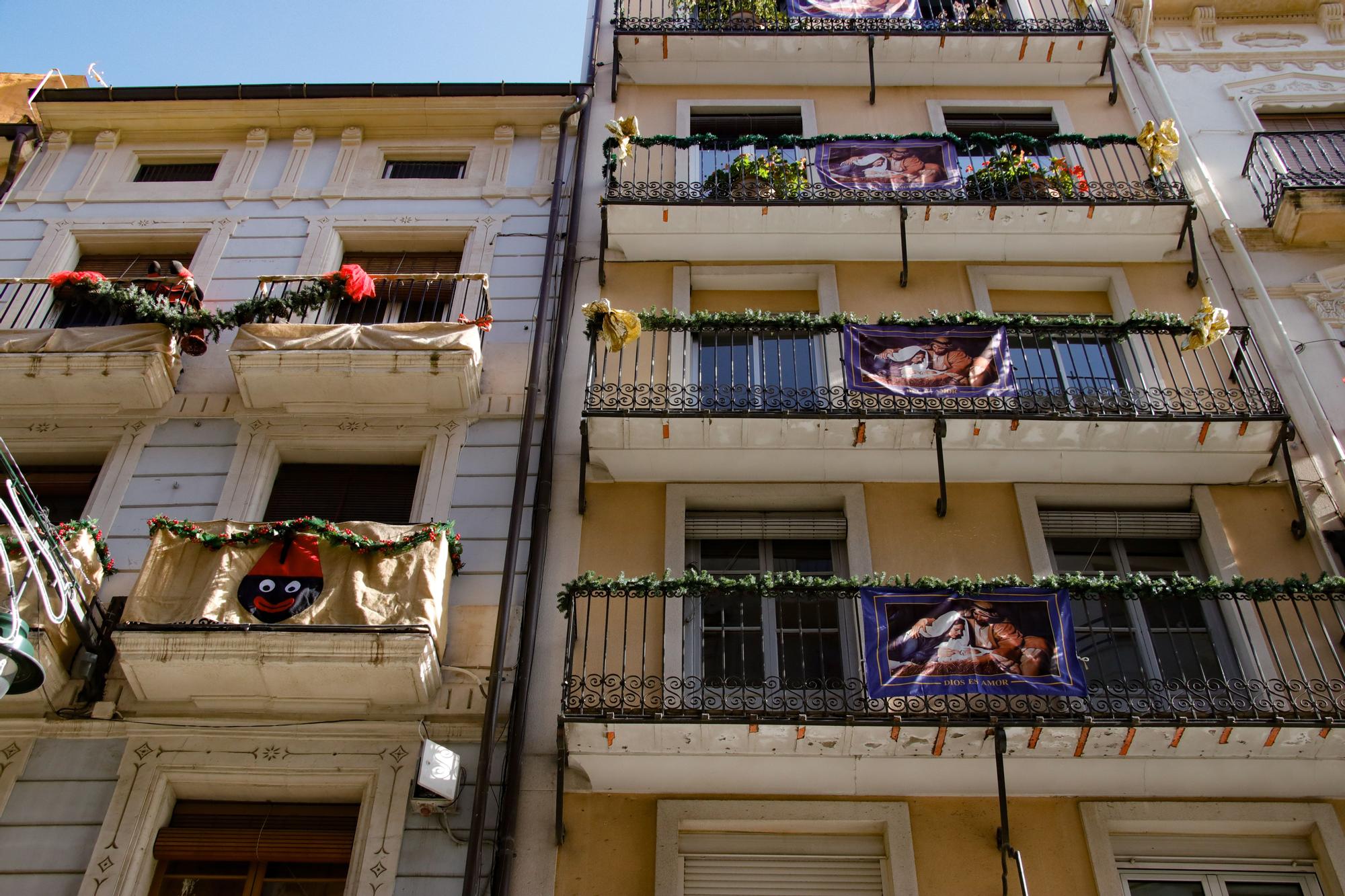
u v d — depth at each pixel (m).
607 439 11.06
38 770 9.29
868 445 11.11
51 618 7.85
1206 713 8.94
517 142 15.12
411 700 9.53
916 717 8.83
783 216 13.18
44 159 15.07
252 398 11.87
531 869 8.83
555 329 12.48
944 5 16.89
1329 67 15.81
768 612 10.50
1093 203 12.98
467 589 10.41
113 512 11.12
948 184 13.30
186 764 9.29
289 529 9.63
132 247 14.18
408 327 11.85
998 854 8.97
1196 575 10.93
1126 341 12.38
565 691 8.96
